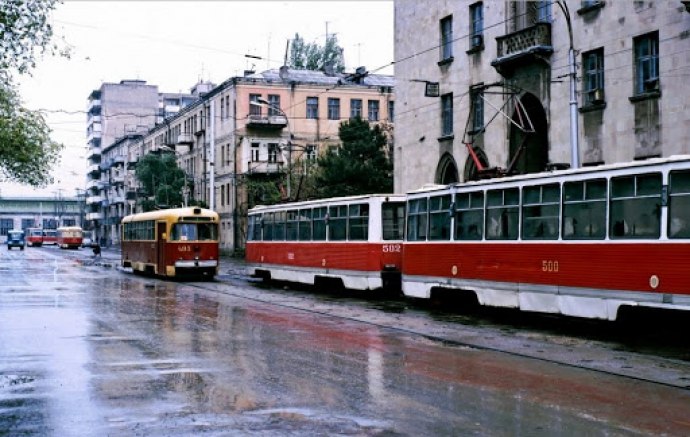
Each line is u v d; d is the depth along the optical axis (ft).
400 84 119.34
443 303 66.49
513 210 54.24
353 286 74.43
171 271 103.55
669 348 42.06
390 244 72.28
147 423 24.90
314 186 145.69
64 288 87.25
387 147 156.97
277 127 184.75
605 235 45.60
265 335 46.50
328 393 29.50
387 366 35.58
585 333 48.57
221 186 194.90
